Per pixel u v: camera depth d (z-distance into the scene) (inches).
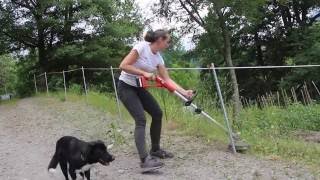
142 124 266.1
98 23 1206.9
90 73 1230.9
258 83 1175.6
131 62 261.1
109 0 1224.2
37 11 1151.0
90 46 1185.4
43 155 331.6
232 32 1082.1
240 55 1263.5
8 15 1171.3
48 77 1187.3
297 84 1027.3
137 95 273.0
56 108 634.8
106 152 235.8
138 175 262.4
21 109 701.3
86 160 234.7
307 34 1163.3
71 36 1228.5
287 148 302.2
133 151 319.6
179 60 1175.6
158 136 287.6
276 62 1238.3
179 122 392.5
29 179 271.9
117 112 503.8
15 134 437.1
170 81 274.7
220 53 1103.6
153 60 266.5
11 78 1875.0
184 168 267.3
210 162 274.7
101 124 444.1
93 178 262.8
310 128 446.9
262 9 1120.8
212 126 353.1
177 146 318.7
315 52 1073.5
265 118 430.6
